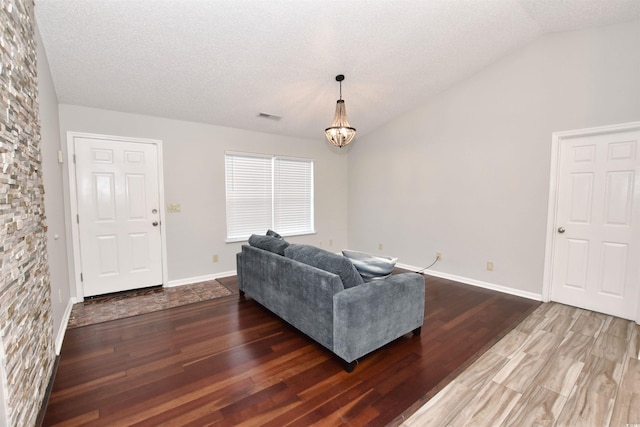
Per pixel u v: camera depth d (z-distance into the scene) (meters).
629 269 2.74
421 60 3.32
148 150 3.63
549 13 2.73
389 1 2.43
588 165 2.95
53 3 2.01
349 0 2.37
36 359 1.60
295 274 2.44
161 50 2.60
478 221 3.78
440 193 4.18
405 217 4.68
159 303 3.25
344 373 1.98
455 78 3.78
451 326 2.67
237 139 4.32
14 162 1.39
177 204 3.86
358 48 2.96
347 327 1.95
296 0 2.29
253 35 2.57
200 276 4.09
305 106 3.96
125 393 1.78
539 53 3.16
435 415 1.60
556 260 3.20
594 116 2.84
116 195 3.46
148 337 2.48
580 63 2.90
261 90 3.44
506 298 3.36
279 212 4.92
